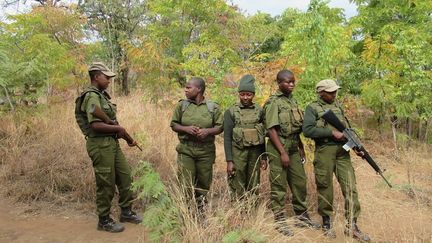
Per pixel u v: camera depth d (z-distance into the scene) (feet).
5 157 19.94
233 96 21.22
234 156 14.43
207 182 14.84
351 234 12.85
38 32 31.63
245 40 48.21
